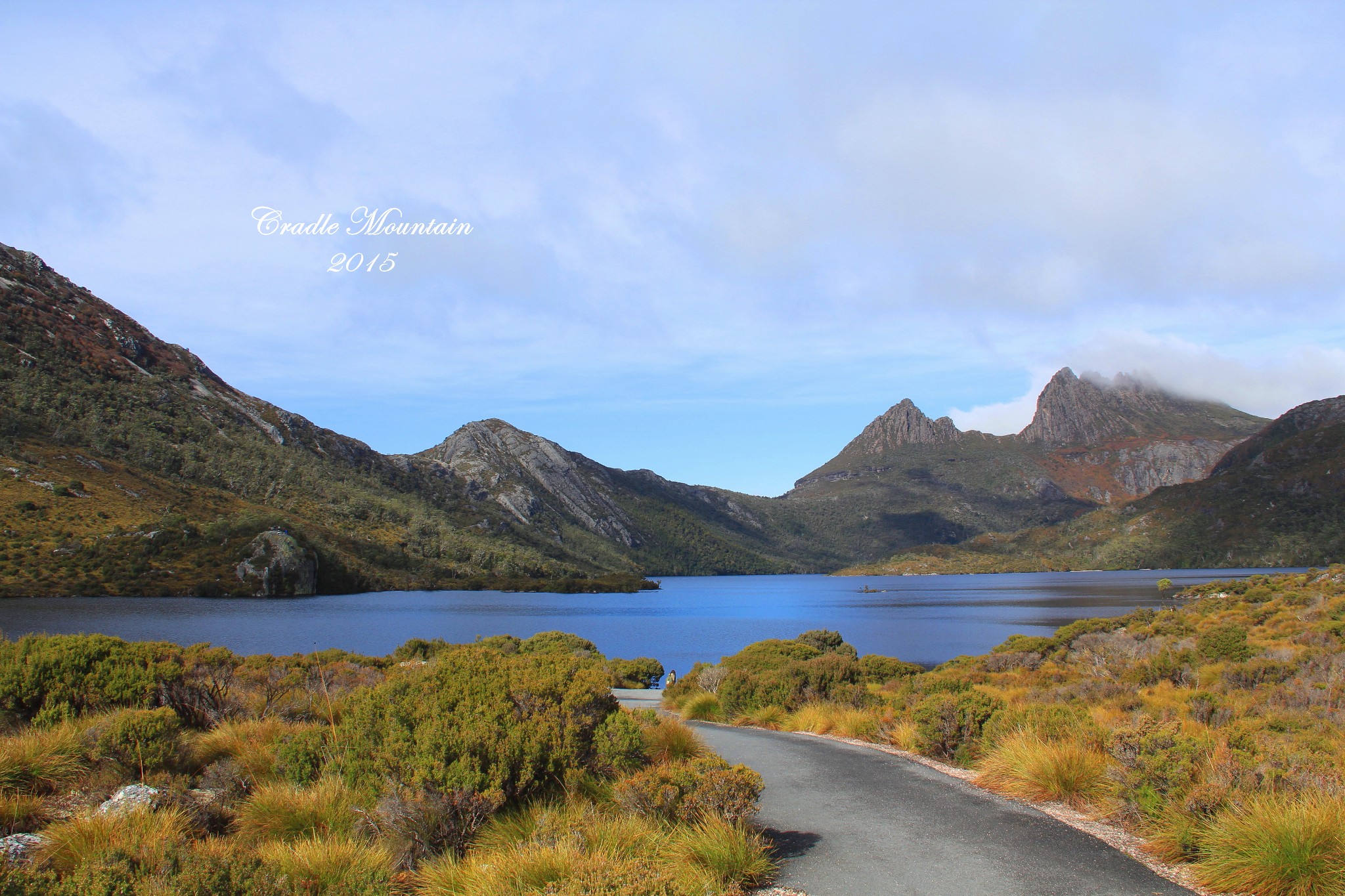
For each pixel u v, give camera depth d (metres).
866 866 5.64
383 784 6.27
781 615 100.88
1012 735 9.13
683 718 18.17
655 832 5.83
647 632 73.06
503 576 176.88
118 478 123.88
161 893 3.93
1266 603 43.62
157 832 4.95
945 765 10.13
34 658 9.08
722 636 68.50
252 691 12.38
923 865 5.65
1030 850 5.98
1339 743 8.60
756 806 6.38
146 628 56.09
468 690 7.07
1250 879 4.95
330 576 127.75
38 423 133.75
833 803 7.73
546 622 83.69
